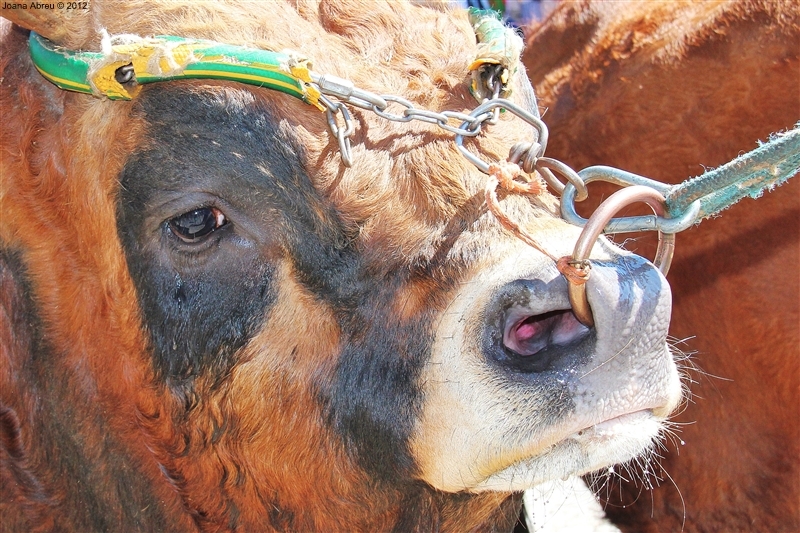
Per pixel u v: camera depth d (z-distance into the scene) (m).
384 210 0.94
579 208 1.55
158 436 1.07
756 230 1.38
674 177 1.48
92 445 1.09
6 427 1.10
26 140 1.03
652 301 0.90
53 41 1.00
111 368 1.06
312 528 1.08
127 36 0.96
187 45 0.95
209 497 1.09
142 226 0.99
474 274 0.92
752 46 1.43
